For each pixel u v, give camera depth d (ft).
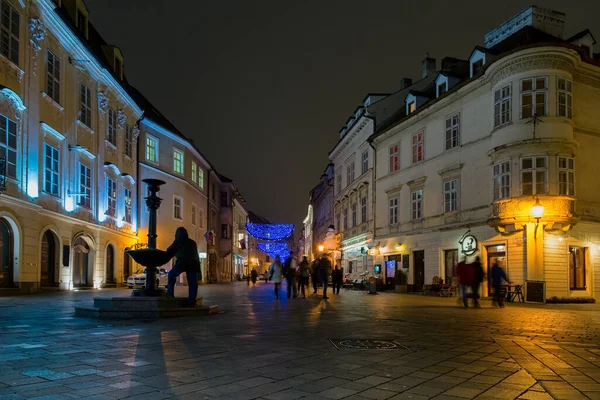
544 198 69.67
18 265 60.80
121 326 29.71
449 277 88.74
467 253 82.69
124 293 70.33
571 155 71.67
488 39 97.71
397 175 107.86
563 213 69.21
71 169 77.66
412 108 106.63
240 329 29.50
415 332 30.07
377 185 116.88
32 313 36.40
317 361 19.76
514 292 71.72
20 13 61.62
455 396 14.92
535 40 82.07
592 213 75.61
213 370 17.69
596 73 78.18
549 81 71.31
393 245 107.55
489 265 79.36
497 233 76.79
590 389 16.06
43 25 67.46
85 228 82.84
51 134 70.23
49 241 71.51
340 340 25.67
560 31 89.45
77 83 80.12
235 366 18.48
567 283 71.82
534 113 71.10
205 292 83.71
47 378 15.93
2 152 57.67
